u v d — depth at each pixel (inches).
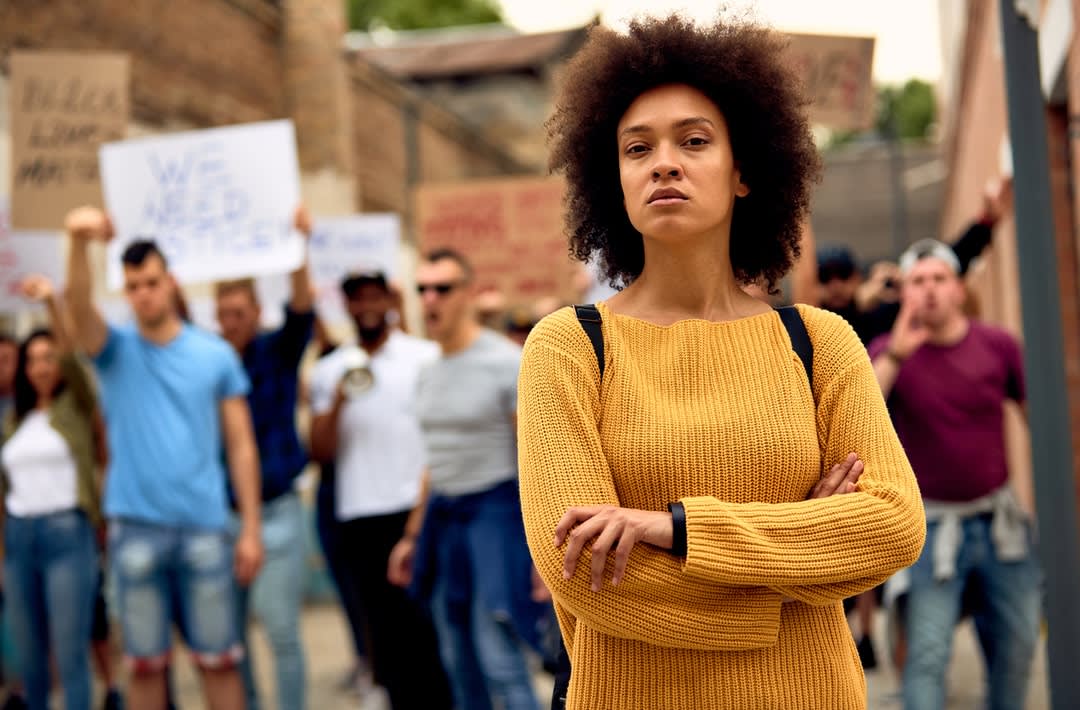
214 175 235.8
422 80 926.4
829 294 240.8
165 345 192.4
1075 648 139.6
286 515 219.3
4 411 270.5
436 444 189.8
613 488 75.4
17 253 277.7
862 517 72.7
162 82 389.7
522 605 183.8
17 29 318.0
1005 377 171.6
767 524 71.7
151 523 186.2
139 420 188.7
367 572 230.8
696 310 80.7
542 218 348.2
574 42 858.1
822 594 72.9
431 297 191.2
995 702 167.6
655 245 80.4
